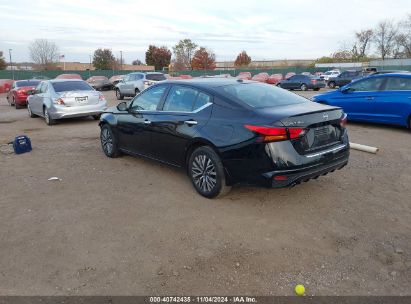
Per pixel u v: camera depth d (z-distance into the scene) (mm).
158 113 5762
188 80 5691
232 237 4016
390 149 7832
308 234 4070
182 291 3150
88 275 3377
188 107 5309
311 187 5457
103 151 7766
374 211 4645
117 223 4387
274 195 5148
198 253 3713
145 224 4348
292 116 4293
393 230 4152
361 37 80125
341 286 3197
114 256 3676
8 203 5039
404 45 71812
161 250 3777
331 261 3562
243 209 4715
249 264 3518
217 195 4941
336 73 46375
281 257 3627
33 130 11398
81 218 4531
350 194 5199
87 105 12227
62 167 6773
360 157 7172
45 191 5492
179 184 5680
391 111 9852
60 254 3727
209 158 4863
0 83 37469
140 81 21391
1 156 7777
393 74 9992
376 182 5688
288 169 4246
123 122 6613
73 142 9195
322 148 4633
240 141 4441
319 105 5008
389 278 3305
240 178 4562
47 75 56062
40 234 4145
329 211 4645
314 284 3225
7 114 16297
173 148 5480
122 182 5832
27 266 3531
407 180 5773
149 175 6156
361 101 10453
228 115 4711
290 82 33781
